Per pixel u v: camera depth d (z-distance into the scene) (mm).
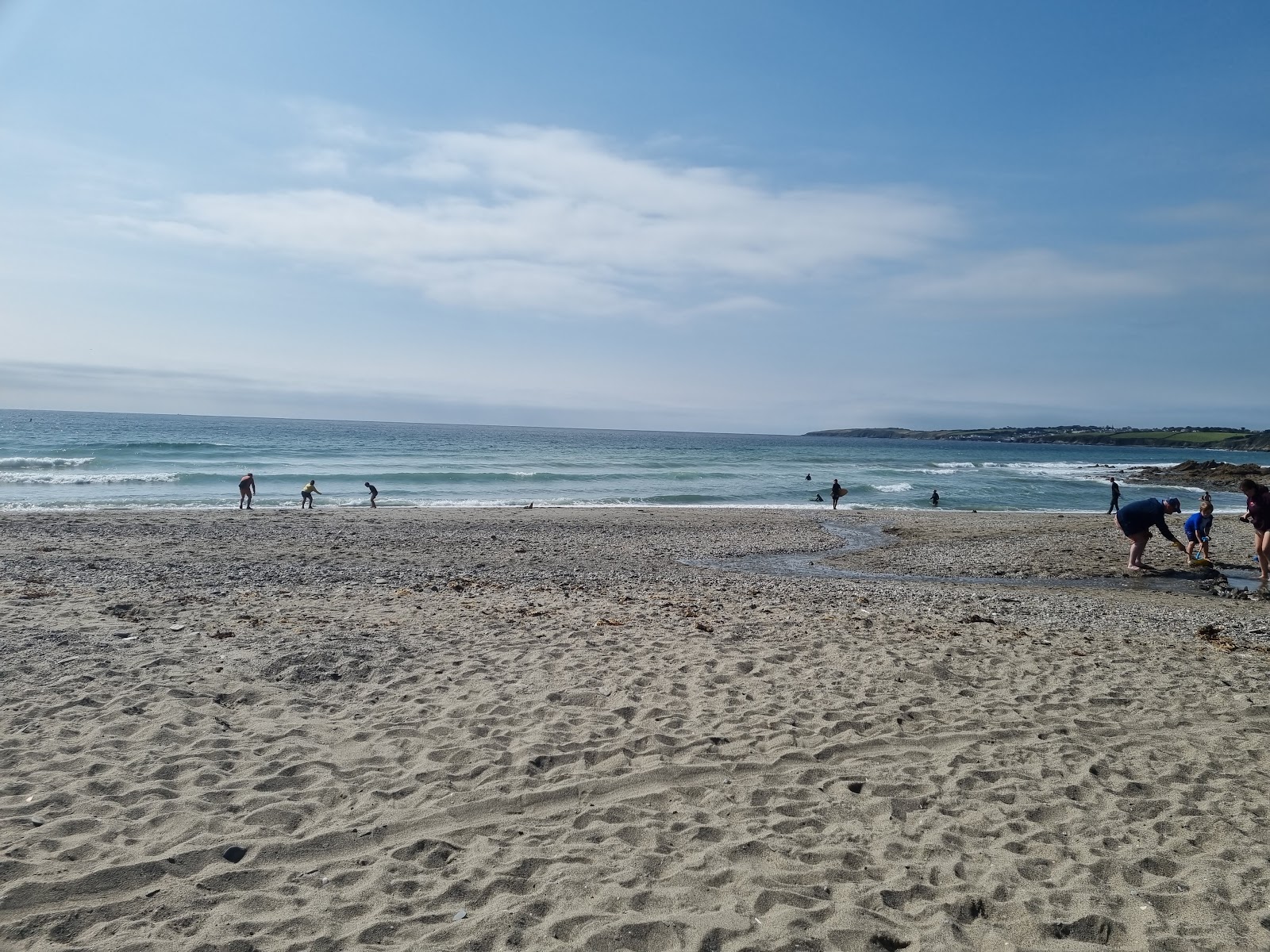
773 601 12258
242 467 46938
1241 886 4105
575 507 33719
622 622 9875
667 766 5543
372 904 3832
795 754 5820
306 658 7699
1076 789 5316
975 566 19203
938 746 6086
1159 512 17797
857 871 4242
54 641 7836
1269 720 6742
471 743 5844
